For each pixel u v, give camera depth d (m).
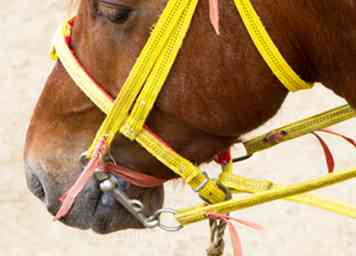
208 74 4.27
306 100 9.41
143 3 4.17
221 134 4.47
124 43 4.27
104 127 4.41
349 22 4.19
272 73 4.29
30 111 9.38
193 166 4.48
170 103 4.35
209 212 4.45
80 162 4.57
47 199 4.66
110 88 4.40
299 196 4.80
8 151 8.94
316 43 4.27
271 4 4.16
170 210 4.54
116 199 4.62
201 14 4.18
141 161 4.54
